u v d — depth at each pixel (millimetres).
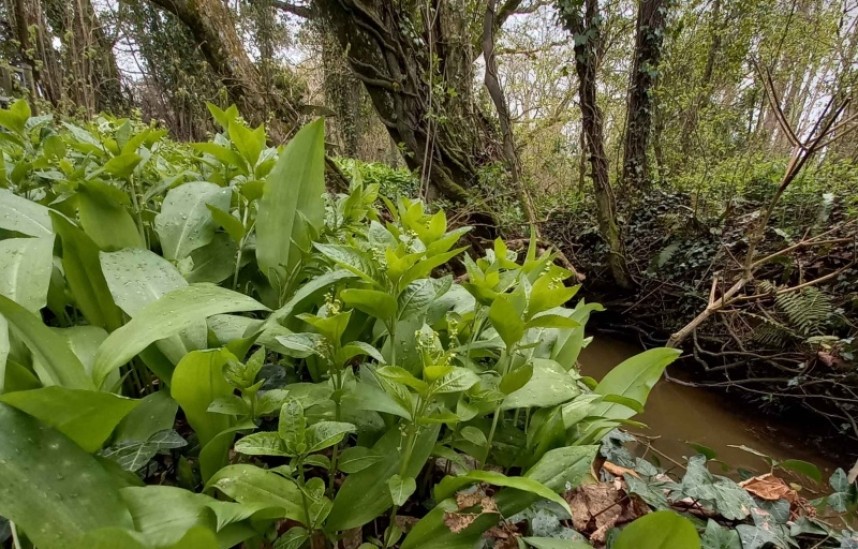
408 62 3205
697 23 4234
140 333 441
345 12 3020
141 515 363
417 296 610
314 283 579
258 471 453
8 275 505
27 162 924
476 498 499
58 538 313
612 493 836
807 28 3367
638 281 3652
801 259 2725
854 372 2244
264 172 842
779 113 2070
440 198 3330
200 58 4684
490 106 4715
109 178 889
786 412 2586
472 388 537
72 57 3039
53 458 336
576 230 4250
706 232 3299
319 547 520
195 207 815
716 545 743
